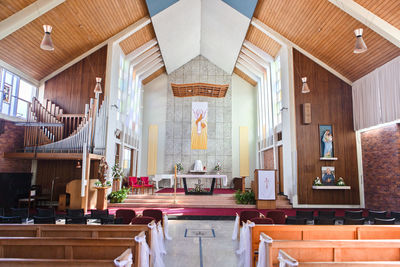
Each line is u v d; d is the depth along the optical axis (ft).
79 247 10.47
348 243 10.68
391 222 19.17
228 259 16.61
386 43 30.42
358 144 38.99
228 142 60.75
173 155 59.98
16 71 34.35
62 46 35.70
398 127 31.91
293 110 39.63
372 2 26.20
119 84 45.68
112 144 40.27
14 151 33.81
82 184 30.04
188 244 19.88
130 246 10.51
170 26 45.34
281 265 8.75
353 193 38.04
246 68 58.39
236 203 38.50
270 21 39.96
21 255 10.35
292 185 38.29
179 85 48.93
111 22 37.32
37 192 35.65
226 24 45.47
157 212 20.77
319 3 31.42
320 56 39.42
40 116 34.50
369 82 35.76
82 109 38.68
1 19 25.81
